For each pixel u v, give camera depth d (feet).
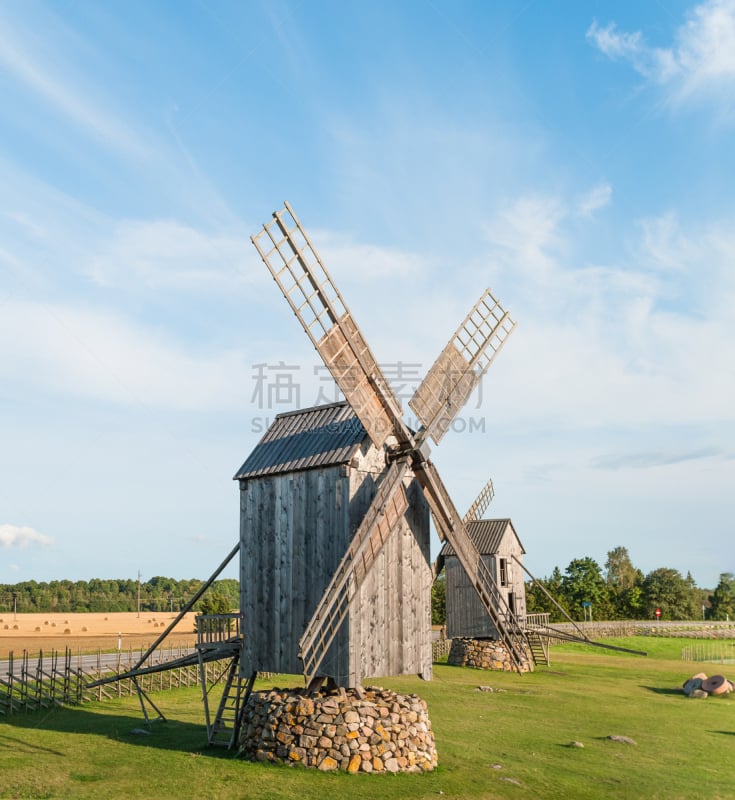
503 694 107.45
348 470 64.85
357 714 60.29
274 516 69.77
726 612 417.28
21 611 472.85
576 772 63.21
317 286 66.13
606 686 121.29
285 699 63.00
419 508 73.61
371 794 52.65
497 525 155.53
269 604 68.33
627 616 344.69
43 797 50.70
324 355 64.34
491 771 61.57
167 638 215.31
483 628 147.33
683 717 94.32
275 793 52.39
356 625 63.10
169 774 57.16
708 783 62.03
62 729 76.07
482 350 84.58
